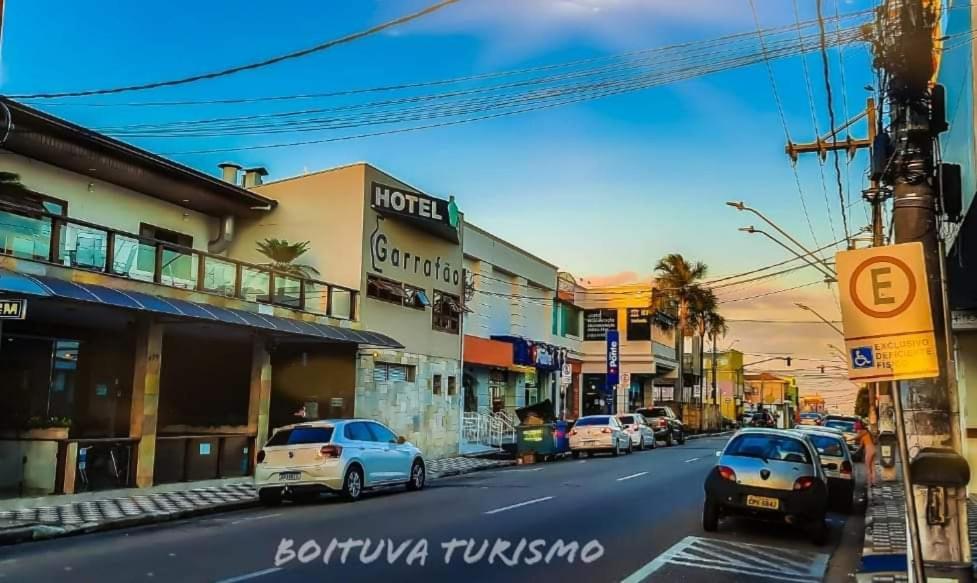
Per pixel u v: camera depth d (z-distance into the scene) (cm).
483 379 3597
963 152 1134
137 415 1777
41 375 1950
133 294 1672
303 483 1617
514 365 3641
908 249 592
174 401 2269
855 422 3938
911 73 736
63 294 1448
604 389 5072
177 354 2286
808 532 1276
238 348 2277
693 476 2155
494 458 2978
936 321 712
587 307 5009
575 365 4819
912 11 731
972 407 1769
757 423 7188
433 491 1848
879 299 593
